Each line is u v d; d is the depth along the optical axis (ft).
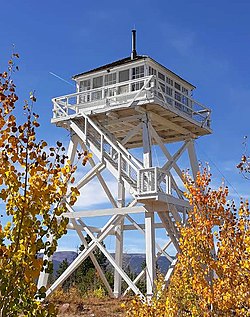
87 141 80.07
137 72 83.92
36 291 21.54
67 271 75.51
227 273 39.29
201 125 88.02
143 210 71.20
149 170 69.72
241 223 40.16
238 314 38.06
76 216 76.33
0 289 20.52
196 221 42.27
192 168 89.20
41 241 21.59
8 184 21.84
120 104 77.56
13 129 22.52
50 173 22.80
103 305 77.41
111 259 72.79
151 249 68.90
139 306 49.78
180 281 44.86
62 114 85.20
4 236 21.62
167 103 77.56
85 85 89.92
